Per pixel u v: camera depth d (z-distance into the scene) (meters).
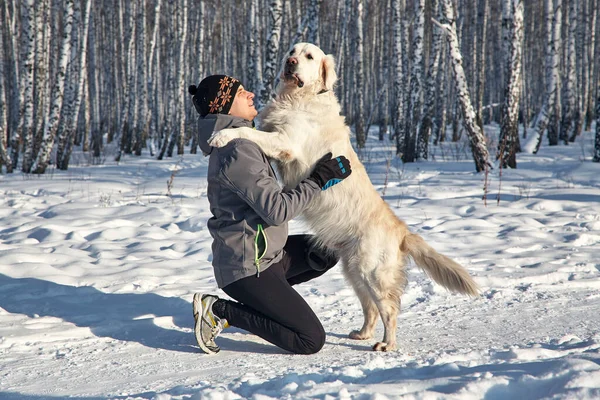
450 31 10.58
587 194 7.88
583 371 1.96
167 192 8.77
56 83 12.24
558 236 5.68
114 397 2.12
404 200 7.83
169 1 21.80
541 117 14.71
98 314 3.44
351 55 29.19
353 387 1.99
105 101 26.95
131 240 5.55
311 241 3.29
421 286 4.05
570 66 19.20
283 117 3.25
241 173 2.73
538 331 3.02
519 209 7.16
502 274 4.25
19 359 2.72
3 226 6.16
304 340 2.78
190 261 4.79
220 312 2.83
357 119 19.42
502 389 1.90
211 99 2.94
